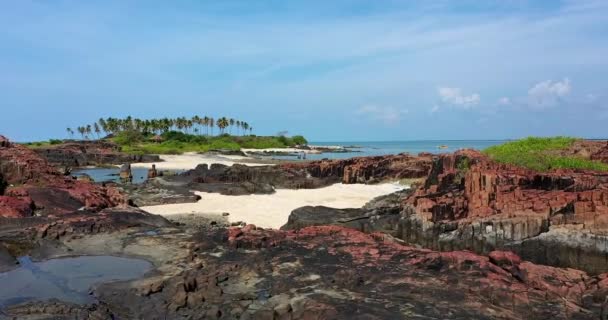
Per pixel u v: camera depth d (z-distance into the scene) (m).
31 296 18.78
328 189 56.03
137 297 17.98
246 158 117.12
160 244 25.36
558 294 16.95
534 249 23.89
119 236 27.27
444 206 28.59
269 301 17.02
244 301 17.28
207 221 37.00
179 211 41.28
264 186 53.66
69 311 16.75
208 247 23.91
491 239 25.33
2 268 22.06
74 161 96.94
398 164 64.31
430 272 19.22
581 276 18.47
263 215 39.59
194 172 64.50
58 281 20.47
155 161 106.44
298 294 17.38
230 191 51.19
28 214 30.92
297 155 139.25
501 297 16.48
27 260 23.48
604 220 22.30
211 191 52.44
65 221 28.72
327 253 22.23
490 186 28.47
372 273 19.20
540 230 24.03
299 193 52.53
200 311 16.52
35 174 39.41
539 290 17.25
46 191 35.53
